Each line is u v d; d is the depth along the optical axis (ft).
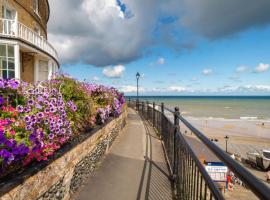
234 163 3.51
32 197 6.86
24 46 35.76
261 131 100.78
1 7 35.81
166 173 13.35
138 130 27.99
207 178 5.24
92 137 13.34
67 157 9.61
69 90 13.76
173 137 12.78
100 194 10.53
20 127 7.84
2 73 32.30
